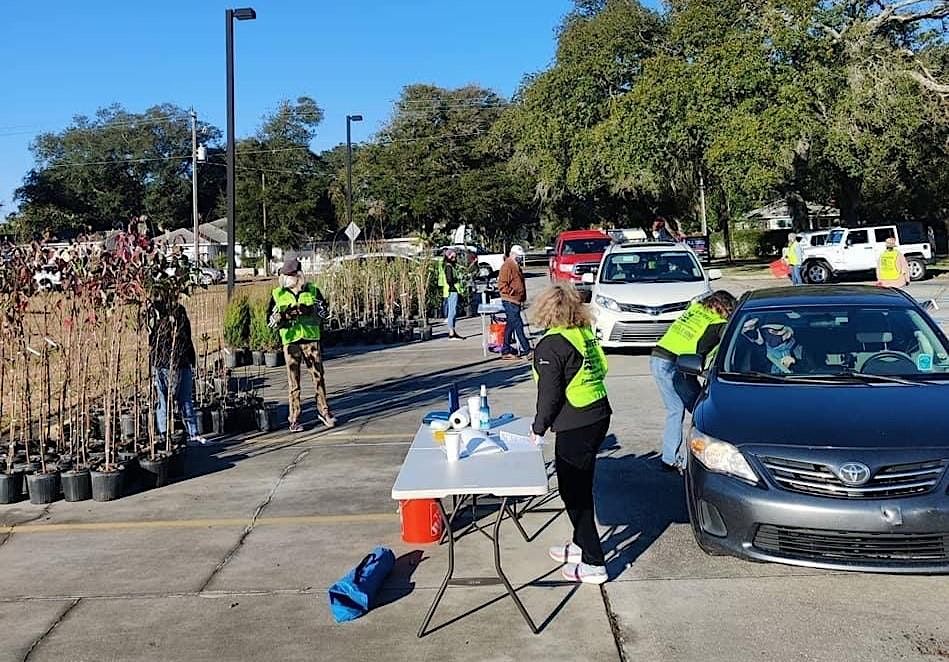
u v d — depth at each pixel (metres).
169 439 8.34
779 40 31.42
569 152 43.09
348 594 5.01
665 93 34.19
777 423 5.36
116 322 8.45
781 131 30.58
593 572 5.29
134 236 8.40
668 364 7.61
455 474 5.00
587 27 42.97
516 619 4.91
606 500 7.01
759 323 6.72
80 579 5.75
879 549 4.86
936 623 4.67
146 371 8.82
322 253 32.97
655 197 45.66
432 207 54.94
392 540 6.30
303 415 11.16
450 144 59.16
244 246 58.72
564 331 5.24
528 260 60.81
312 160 74.50
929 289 25.73
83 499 7.54
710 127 32.81
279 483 7.91
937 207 44.00
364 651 4.57
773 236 54.34
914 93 31.89
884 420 5.26
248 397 10.91
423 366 15.16
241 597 5.36
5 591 5.59
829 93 31.66
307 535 6.46
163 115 94.88
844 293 7.09
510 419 6.66
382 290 21.27
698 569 5.53
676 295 14.59
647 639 4.61
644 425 9.68
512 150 58.31
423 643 4.65
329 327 19.22
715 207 55.22
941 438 5.04
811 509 4.91
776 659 4.34
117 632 4.92
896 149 34.09
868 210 43.75
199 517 7.00
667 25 41.69
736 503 5.11
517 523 6.14
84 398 8.33
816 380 5.99
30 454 8.34
